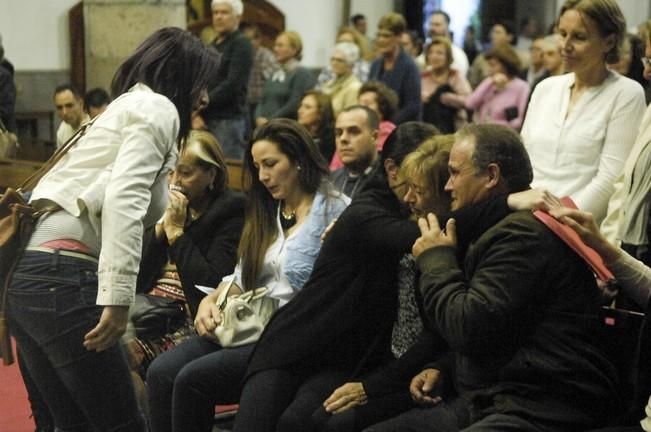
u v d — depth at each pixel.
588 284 3.09
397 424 3.32
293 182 4.08
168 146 3.43
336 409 3.50
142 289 4.62
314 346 3.68
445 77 9.12
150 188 3.41
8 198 3.36
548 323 3.04
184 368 3.93
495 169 3.17
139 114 3.36
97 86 9.77
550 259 3.00
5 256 3.38
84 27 10.65
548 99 4.45
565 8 4.26
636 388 3.07
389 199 3.69
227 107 7.98
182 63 3.55
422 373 3.46
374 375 3.54
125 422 3.51
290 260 4.04
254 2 12.84
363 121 5.05
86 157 3.40
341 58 8.48
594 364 3.06
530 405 3.02
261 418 3.65
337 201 4.09
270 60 10.66
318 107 6.66
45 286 3.34
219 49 8.01
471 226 3.19
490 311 2.97
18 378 5.74
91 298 3.37
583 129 4.29
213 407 3.98
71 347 3.38
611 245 3.14
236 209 4.45
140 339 4.41
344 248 3.66
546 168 4.38
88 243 3.40
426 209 3.49
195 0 12.20
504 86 8.52
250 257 4.09
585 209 4.23
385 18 8.11
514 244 3.01
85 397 3.45
